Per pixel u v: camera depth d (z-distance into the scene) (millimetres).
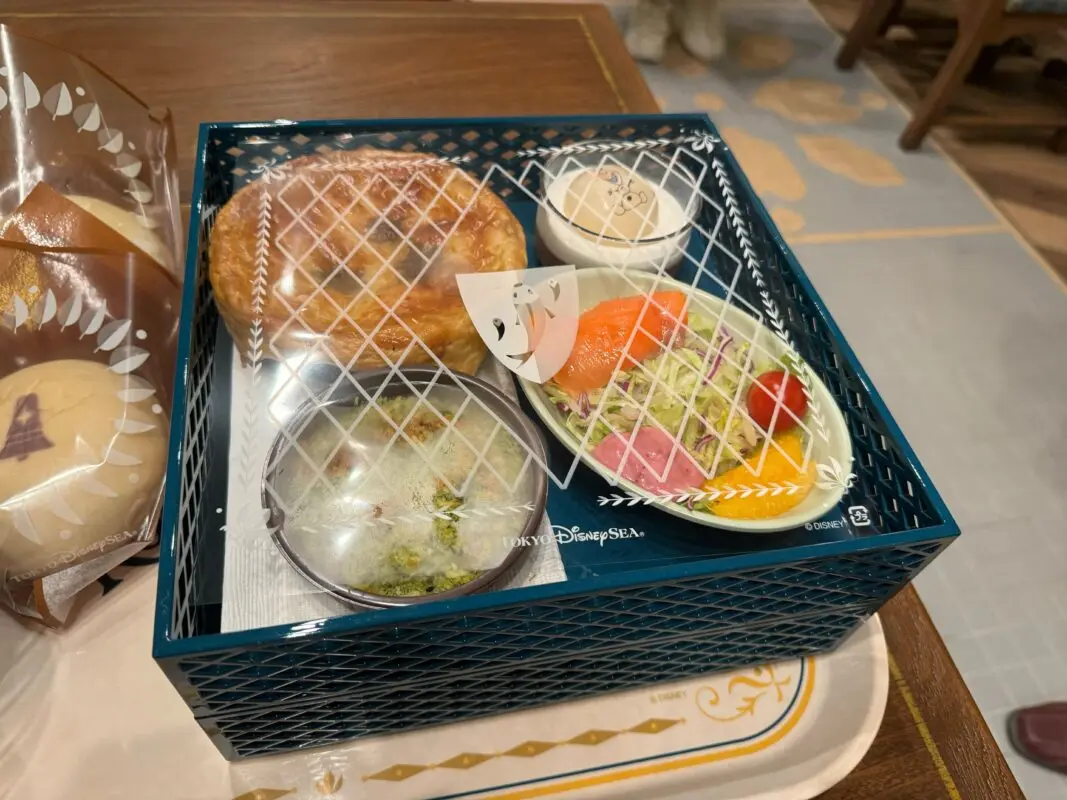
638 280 568
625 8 1419
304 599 430
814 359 571
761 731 534
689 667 541
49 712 487
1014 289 1071
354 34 963
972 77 1479
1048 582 757
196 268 523
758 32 1498
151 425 532
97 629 520
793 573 455
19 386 514
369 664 421
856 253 1086
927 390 928
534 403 506
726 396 517
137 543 524
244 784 479
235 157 647
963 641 701
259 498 448
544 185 649
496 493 467
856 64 1461
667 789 504
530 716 527
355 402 484
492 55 976
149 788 471
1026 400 934
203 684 391
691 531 485
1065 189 1267
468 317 520
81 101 657
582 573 459
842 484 493
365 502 451
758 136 1262
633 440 496
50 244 558
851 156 1253
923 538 441
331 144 665
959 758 544
